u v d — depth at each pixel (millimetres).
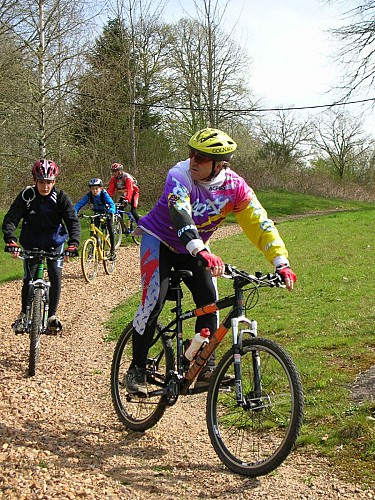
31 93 23141
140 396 4133
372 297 8141
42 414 4742
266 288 9500
